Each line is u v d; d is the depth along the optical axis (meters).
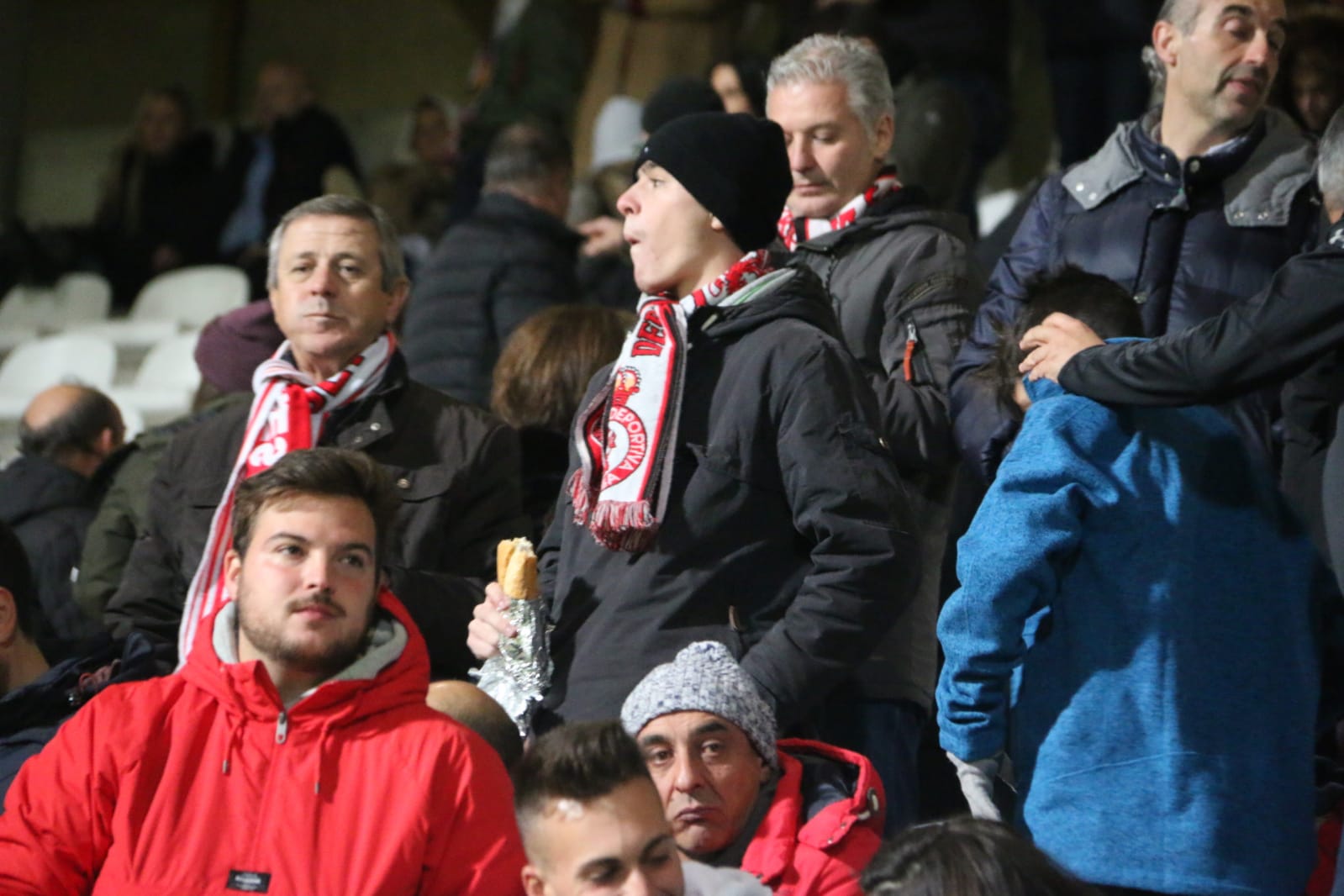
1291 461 14.62
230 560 13.59
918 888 10.34
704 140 14.96
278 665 13.22
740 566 14.21
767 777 13.66
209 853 12.76
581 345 18.27
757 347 14.48
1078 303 14.16
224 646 13.38
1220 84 16.69
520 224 23.55
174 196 43.00
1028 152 39.75
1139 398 12.81
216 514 16.64
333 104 52.94
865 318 16.95
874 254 17.17
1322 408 14.35
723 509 14.23
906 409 16.14
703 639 14.10
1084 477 12.79
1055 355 13.41
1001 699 12.80
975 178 30.02
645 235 15.03
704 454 14.30
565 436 18.09
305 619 13.15
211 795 12.91
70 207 53.16
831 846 13.35
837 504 13.98
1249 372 12.51
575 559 14.80
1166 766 12.39
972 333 16.58
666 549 14.23
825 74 17.59
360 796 12.88
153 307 40.16
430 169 39.06
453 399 17.39
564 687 14.37
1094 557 12.80
